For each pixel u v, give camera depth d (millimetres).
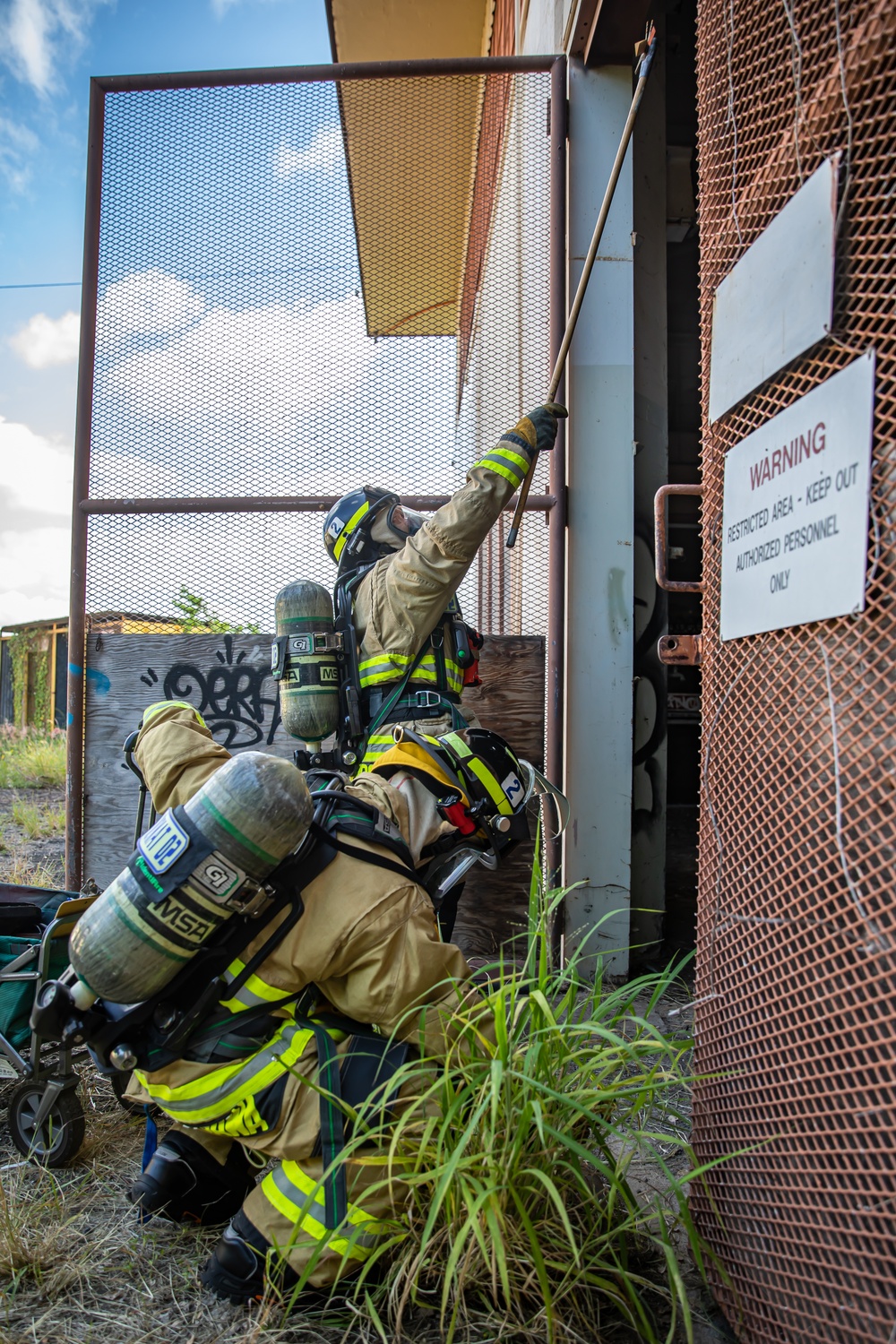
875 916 1290
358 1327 1643
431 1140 1673
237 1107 1744
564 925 3656
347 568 2896
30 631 15680
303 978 1773
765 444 1661
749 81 1785
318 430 3953
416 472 3951
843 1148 1341
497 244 4242
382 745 2660
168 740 2004
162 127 4062
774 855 1616
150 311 3998
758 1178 1589
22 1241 1849
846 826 1375
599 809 3709
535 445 2771
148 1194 1931
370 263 4121
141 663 3855
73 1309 1710
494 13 7152
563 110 3838
